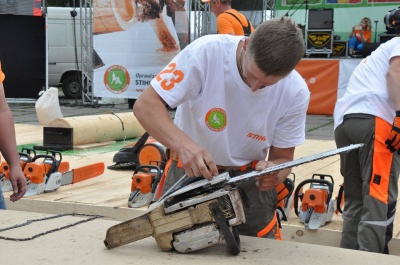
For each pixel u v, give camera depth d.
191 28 13.05
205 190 1.96
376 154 3.16
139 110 2.19
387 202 3.17
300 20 15.19
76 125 6.71
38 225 2.30
